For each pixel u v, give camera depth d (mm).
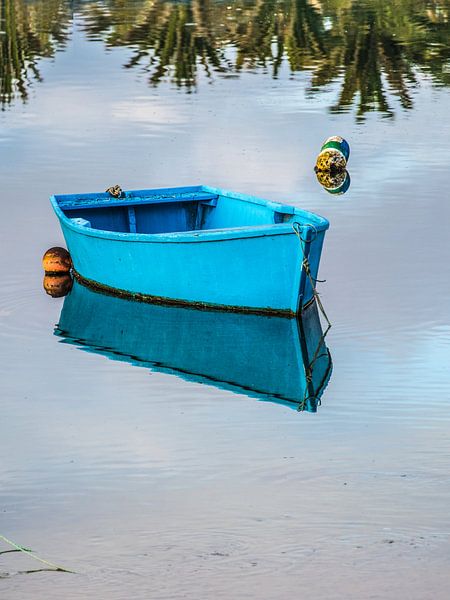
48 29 38000
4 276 16656
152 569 8414
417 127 24766
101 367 13445
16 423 11570
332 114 26172
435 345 13594
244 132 24500
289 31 37219
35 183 20906
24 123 25703
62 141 23953
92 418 11734
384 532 8961
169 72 31250
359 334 14070
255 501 9625
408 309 14766
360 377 12711
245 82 29844
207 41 35625
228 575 8312
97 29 37938
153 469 10352
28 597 8016
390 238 17562
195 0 44094
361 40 35438
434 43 34812
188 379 13039
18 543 8906
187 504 9594
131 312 15578
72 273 17031
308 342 14055
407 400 11969
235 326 14969
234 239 14727
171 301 15703
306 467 10344
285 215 16125
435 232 17797
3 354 13859
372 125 25062
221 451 10773
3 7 42781
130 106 27234
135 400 12312
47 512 9477
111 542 8898
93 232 15961
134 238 15539
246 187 20422
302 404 12062
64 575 8344
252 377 13117
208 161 22125
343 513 9344
